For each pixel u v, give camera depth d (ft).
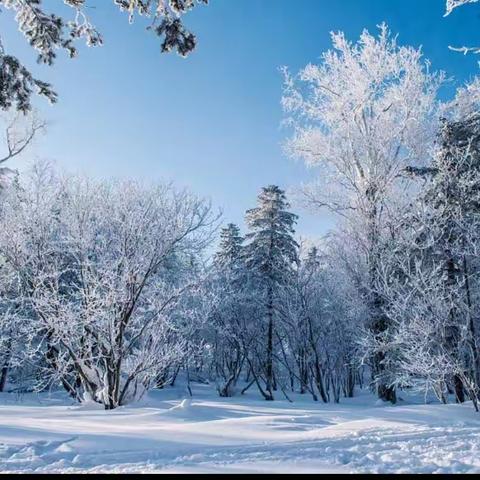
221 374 111.96
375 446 23.17
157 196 57.67
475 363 46.06
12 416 40.68
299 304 79.97
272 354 91.25
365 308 65.46
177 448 22.66
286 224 99.45
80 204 55.36
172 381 108.58
